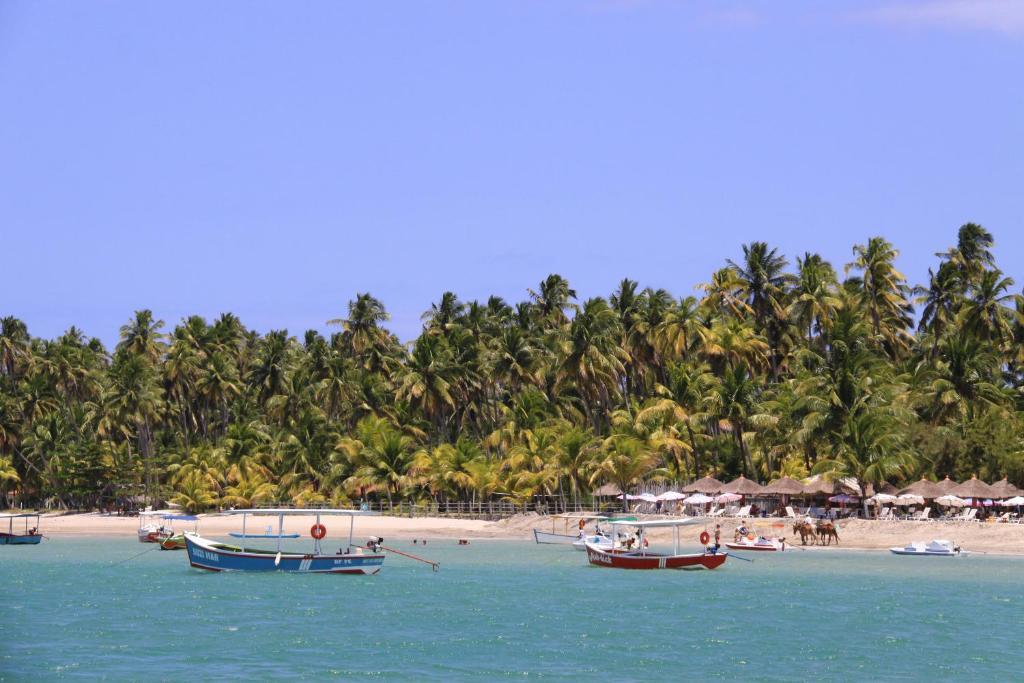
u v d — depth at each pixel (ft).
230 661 524.11
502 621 640.99
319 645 564.71
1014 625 623.77
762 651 549.13
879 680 487.61
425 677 492.13
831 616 655.76
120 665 513.86
